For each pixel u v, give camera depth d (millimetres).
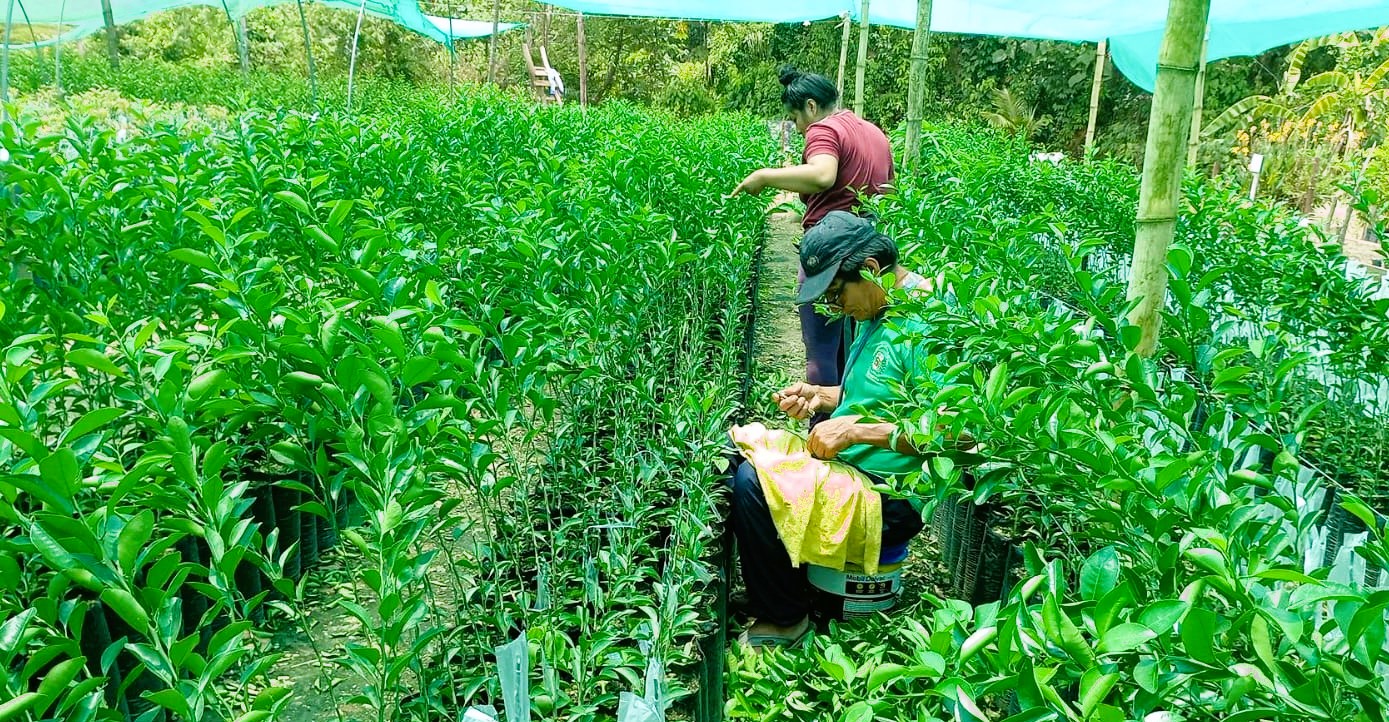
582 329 2875
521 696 1690
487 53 30219
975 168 7188
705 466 2543
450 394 2074
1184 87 2291
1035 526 3109
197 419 2152
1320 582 1202
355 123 6062
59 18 14531
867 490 2809
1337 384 3814
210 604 3037
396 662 1633
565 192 4254
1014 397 1743
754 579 3016
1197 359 2146
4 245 3311
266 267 2398
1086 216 7043
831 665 1926
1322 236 4043
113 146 4355
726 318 4883
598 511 2930
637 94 31156
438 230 4707
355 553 3400
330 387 1803
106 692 2549
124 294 3365
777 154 11867
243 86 14336
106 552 1336
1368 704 1073
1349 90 13602
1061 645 1150
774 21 14227
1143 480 1573
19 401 1741
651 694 1780
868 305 2854
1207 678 1175
